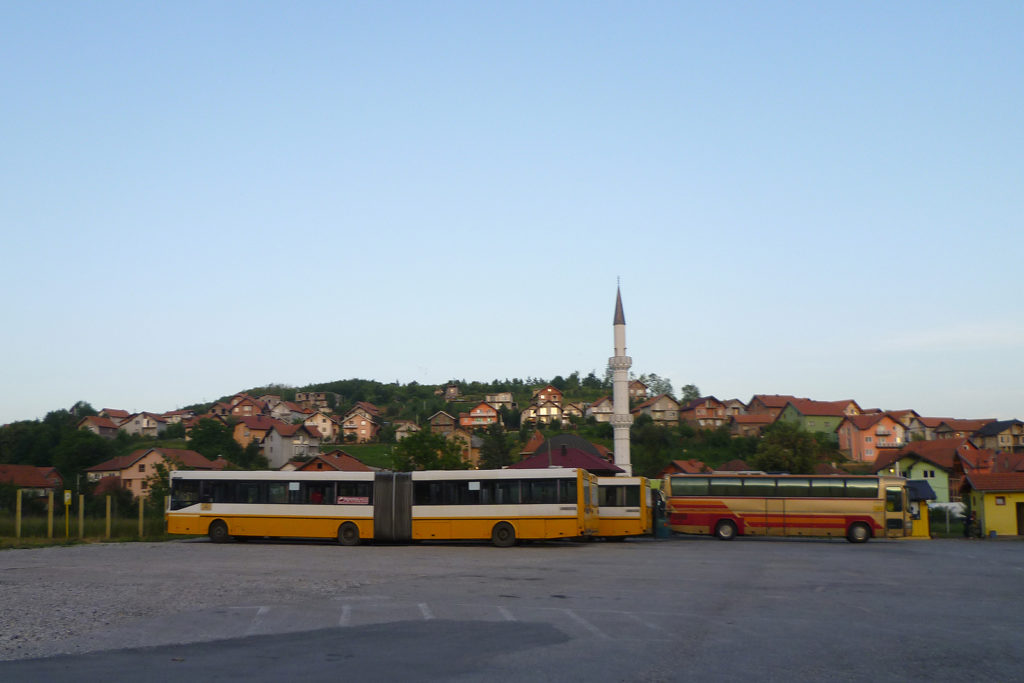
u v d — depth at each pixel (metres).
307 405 197.88
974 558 31.02
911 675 11.19
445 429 146.00
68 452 95.31
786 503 41.78
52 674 10.89
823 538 43.91
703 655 12.33
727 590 20.34
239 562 26.84
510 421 157.88
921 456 76.81
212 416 157.38
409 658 11.98
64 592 19.12
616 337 74.94
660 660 11.93
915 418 134.50
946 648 13.13
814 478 41.78
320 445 137.75
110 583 20.91
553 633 14.08
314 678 10.70
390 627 14.61
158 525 41.41
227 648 12.73
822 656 12.36
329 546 34.84
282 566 25.47
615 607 17.19
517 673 11.03
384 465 84.19
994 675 11.23
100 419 132.62
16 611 16.27
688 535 46.16
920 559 30.38
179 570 24.14
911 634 14.38
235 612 16.20
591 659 11.96
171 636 13.74
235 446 113.75
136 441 124.25
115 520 42.84
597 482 38.34
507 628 14.55
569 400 188.62
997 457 80.38
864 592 20.25
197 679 10.62
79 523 40.97
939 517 60.06
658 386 173.00
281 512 36.03
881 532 40.47
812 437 77.25
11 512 52.75
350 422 146.88
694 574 24.05
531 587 20.41
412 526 35.25
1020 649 13.09
